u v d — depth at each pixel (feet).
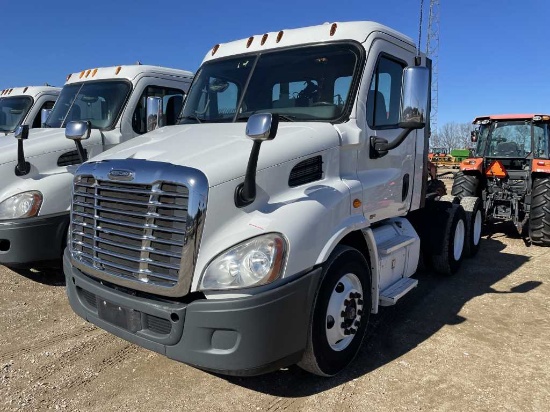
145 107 22.52
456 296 18.80
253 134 9.59
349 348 12.40
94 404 11.08
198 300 9.73
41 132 21.18
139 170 10.32
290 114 13.66
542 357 13.61
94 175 11.19
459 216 21.57
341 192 12.10
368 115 13.70
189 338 9.73
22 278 19.80
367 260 13.47
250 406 11.02
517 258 25.26
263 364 9.73
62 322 15.65
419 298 18.52
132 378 12.23
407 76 12.38
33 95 30.81
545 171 27.20
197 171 9.87
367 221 12.86
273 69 14.58
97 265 11.24
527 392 11.76
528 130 30.96
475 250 25.36
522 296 18.83
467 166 30.45
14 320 15.70
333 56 13.88
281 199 10.85
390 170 15.17
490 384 12.12
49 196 17.63
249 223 10.08
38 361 13.03
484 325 15.90
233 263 9.65
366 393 11.61
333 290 11.46
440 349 14.06
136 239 10.37
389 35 14.71
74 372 12.50
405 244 15.87
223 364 9.59
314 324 10.91
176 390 11.68
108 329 11.18
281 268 9.88
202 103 15.52
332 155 12.34
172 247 9.90
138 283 10.29
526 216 28.96
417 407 11.07
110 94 22.22
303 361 11.24
